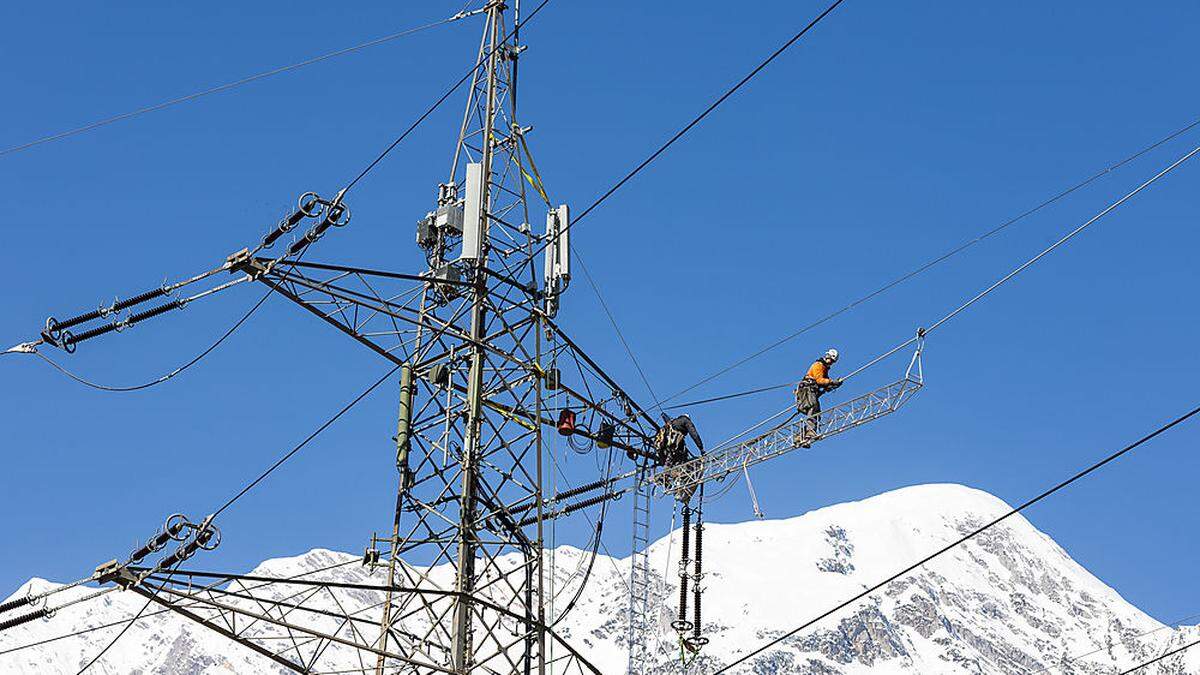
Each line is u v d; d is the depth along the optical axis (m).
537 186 54.56
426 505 50.41
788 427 55.12
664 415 58.88
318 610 45.03
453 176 55.31
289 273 47.53
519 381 52.22
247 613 42.47
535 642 48.53
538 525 49.81
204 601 41.81
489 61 55.66
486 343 51.31
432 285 52.62
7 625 42.59
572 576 55.59
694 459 57.81
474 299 51.81
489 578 48.94
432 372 51.56
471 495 49.59
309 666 43.47
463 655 46.84
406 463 50.75
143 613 44.56
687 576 59.34
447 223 53.94
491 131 54.59
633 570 58.28
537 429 51.22
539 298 52.94
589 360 54.59
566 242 53.38
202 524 40.72
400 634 49.34
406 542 49.97
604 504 57.16
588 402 56.03
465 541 48.88
